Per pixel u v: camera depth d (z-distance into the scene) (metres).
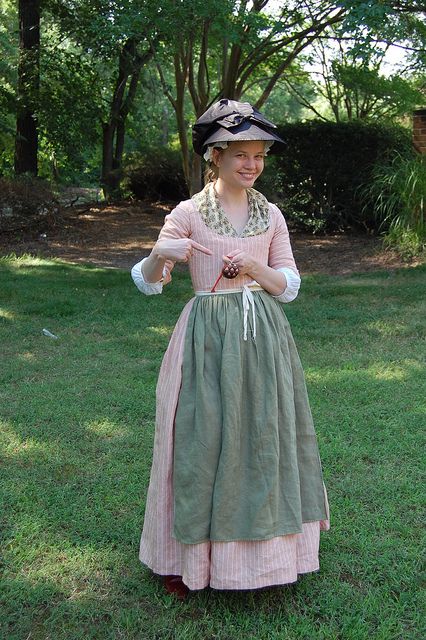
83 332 6.39
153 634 2.44
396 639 2.41
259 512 2.39
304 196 11.80
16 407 4.51
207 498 2.40
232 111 2.44
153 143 20.91
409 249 9.52
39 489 3.42
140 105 21.41
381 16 7.68
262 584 2.41
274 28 10.33
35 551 2.91
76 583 2.73
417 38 9.66
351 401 4.52
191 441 2.42
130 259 10.68
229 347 2.42
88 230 12.63
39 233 12.11
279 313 2.59
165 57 11.73
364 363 5.33
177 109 13.83
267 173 12.01
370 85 14.02
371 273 8.89
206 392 2.41
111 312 7.08
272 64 14.73
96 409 4.46
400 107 14.33
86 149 16.62
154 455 2.58
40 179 12.91
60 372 5.24
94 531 3.05
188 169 14.17
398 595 2.65
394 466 3.65
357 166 11.26
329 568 2.79
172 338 2.57
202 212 2.51
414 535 3.02
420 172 9.78
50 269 9.50
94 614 2.55
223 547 2.41
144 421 4.29
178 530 2.42
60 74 15.28
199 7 9.12
